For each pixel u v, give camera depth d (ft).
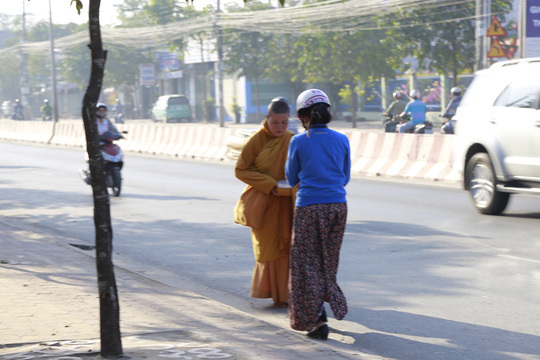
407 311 25.22
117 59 241.96
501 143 43.83
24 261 32.45
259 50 186.29
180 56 218.38
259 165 24.62
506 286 28.12
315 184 21.68
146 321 22.94
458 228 41.04
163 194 60.23
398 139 70.33
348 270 31.48
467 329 22.99
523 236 38.14
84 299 25.34
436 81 155.53
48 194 61.67
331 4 124.67
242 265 33.27
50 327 21.74
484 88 46.26
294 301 21.84
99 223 18.47
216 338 20.77
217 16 152.87
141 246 38.19
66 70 254.68
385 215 46.39
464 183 47.26
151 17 199.31
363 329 23.34
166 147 107.34
